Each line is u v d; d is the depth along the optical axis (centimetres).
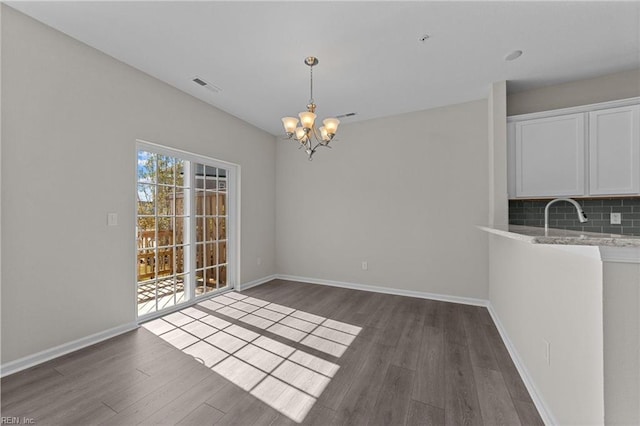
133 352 225
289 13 195
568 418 128
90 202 238
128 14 198
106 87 250
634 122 240
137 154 285
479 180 343
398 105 360
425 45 231
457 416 154
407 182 385
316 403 165
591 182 256
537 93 307
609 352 103
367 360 214
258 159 456
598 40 222
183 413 156
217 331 267
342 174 434
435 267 367
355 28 211
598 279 107
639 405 100
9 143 193
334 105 361
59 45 218
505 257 252
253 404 164
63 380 186
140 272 291
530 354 180
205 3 186
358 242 420
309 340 248
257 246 453
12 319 194
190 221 347
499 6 186
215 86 310
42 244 209
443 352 226
